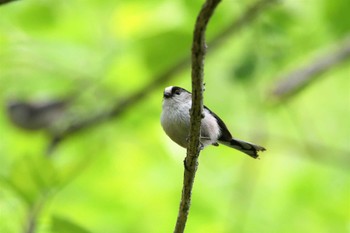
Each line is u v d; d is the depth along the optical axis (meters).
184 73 13.68
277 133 14.54
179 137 7.70
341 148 14.69
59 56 12.98
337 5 12.10
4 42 12.77
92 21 13.00
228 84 12.78
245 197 13.00
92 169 12.74
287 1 12.20
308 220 12.98
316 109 14.93
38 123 13.17
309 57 12.49
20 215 8.26
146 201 12.65
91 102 13.01
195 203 12.23
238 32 12.39
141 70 12.65
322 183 13.38
